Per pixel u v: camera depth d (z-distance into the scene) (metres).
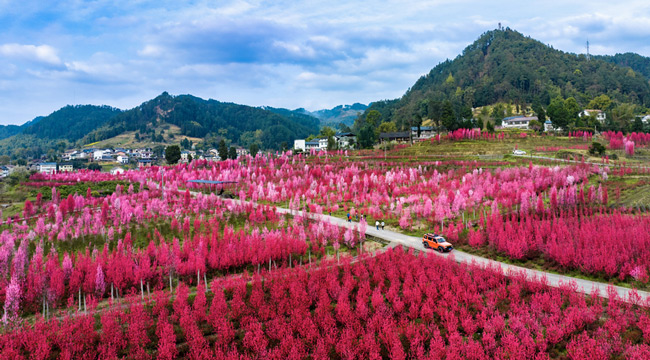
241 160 151.25
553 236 49.19
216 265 48.06
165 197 86.69
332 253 54.75
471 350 29.78
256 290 40.78
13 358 31.19
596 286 41.09
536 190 77.31
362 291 40.28
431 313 35.81
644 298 37.28
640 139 131.75
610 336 31.03
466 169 108.00
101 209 74.94
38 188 101.06
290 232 60.41
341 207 80.50
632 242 46.91
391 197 84.44
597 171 90.06
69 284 44.06
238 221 71.19
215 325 36.09
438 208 63.75
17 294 38.72
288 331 34.25
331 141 186.25
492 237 52.62
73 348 32.59
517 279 40.16
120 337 33.88
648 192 70.44
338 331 34.81
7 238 57.03
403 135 192.38
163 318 36.91
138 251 51.31
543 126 172.62
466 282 40.31
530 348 29.67
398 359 29.84
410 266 44.88
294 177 101.25
